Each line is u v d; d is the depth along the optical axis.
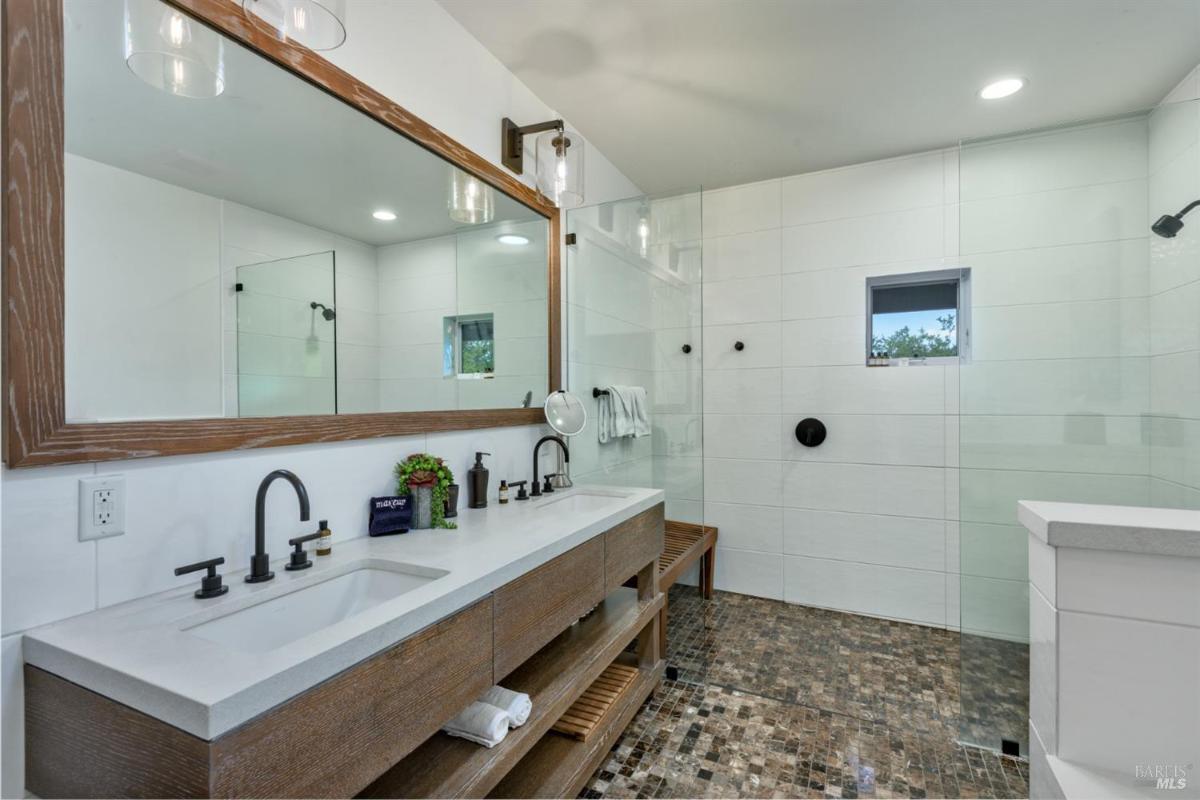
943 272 2.89
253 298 1.22
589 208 2.63
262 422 1.22
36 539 0.87
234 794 0.68
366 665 0.87
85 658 0.78
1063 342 1.94
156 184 1.04
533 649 1.34
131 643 0.82
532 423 2.25
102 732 0.76
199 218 1.12
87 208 0.94
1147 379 1.84
